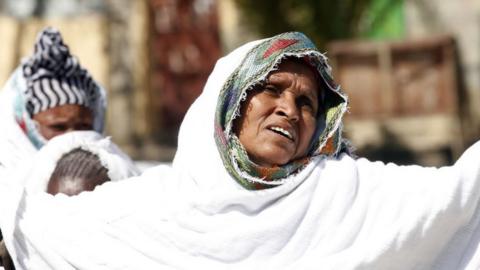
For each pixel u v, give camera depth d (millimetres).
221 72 2914
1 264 3279
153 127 14836
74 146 3480
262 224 2766
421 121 13461
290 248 2754
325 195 2787
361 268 2709
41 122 3916
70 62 3955
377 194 2797
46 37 3918
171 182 2973
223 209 2826
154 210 2922
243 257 2771
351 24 12953
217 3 14836
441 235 2742
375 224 2762
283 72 2850
